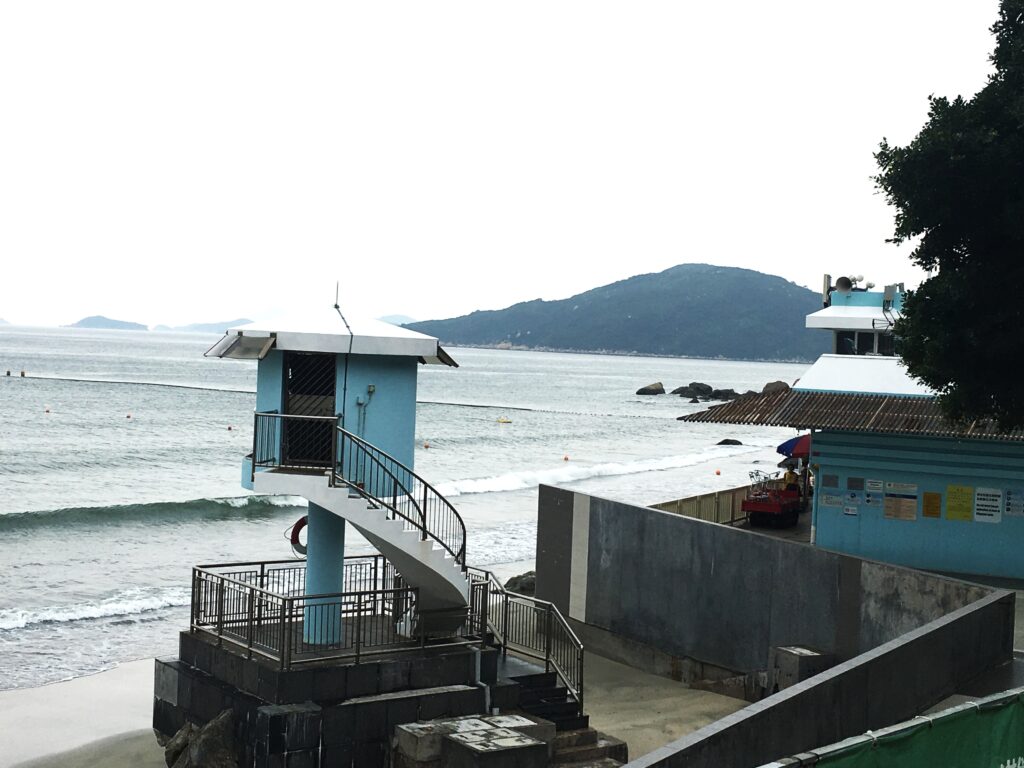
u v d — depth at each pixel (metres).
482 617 16.41
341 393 15.65
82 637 26.61
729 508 27.88
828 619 17.33
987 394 16.25
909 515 22.23
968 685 13.15
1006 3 16.91
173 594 31.67
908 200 16.08
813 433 23.00
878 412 22.41
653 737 16.77
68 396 114.56
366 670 14.76
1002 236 15.98
